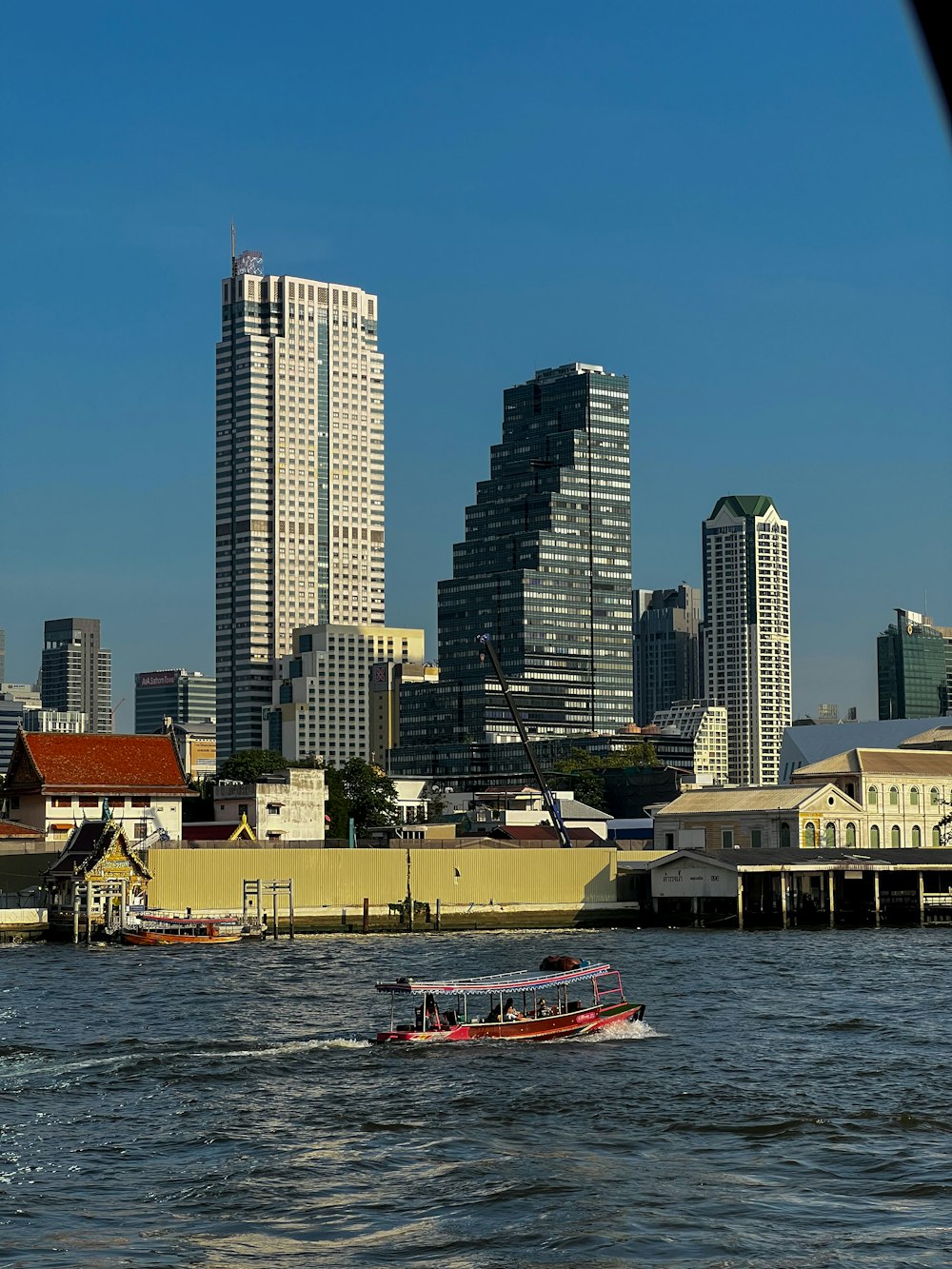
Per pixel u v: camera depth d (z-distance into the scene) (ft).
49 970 427.74
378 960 458.09
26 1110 237.66
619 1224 178.40
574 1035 304.09
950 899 648.79
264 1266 164.55
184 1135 221.46
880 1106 237.25
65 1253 168.55
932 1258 166.50
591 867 650.43
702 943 523.70
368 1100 243.81
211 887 568.41
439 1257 167.73
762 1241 172.04
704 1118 230.68
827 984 387.34
